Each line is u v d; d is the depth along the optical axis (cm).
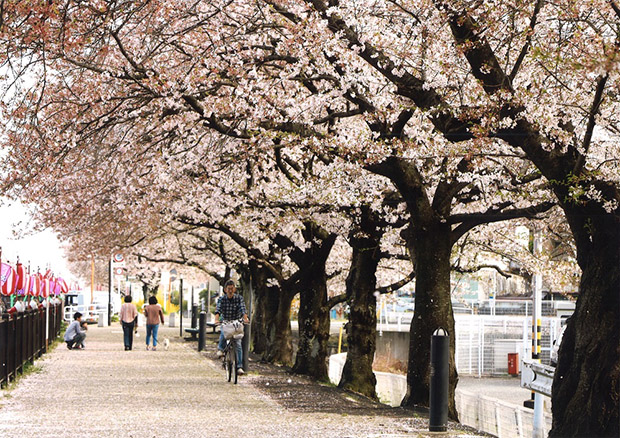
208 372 2369
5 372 1831
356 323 2119
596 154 1594
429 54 1439
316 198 1942
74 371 2319
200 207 2480
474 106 1309
